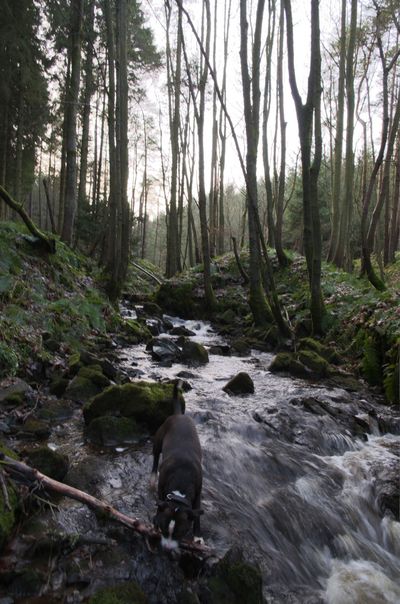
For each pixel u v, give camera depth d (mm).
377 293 11039
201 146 14359
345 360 9938
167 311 15680
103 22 19344
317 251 10945
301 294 13398
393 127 12438
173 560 3691
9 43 15117
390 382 8148
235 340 12234
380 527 5031
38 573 3340
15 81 18047
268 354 11055
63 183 21500
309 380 8898
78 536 3707
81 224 20078
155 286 22234
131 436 5594
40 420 5754
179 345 10852
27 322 7801
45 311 8562
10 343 6812
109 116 12797
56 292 9789
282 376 9086
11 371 6258
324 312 11383
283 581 3992
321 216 29625
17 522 3766
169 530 3592
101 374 6906
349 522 4949
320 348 10180
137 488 4598
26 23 15633
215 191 26156
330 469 5719
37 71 17469
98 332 9953
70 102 14266
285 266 15750
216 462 5312
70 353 8039
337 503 5137
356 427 6855
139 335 11188
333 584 4168
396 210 23094
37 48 17375
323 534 4691
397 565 4602
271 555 4164
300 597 3871
